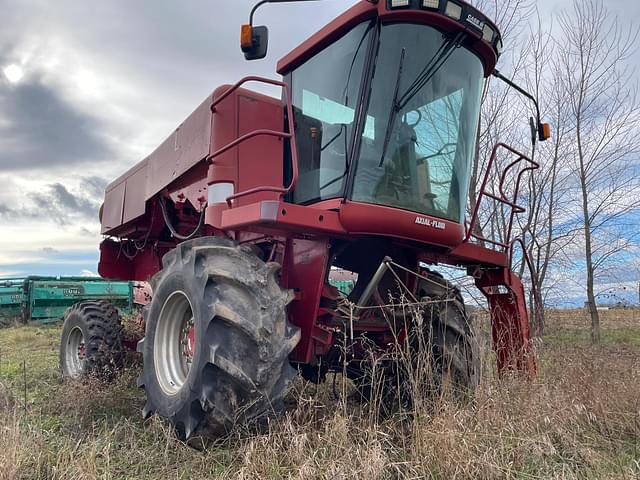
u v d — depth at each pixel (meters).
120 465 3.07
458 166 3.91
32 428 3.48
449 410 3.09
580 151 10.15
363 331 4.11
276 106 4.20
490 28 3.82
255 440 2.94
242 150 3.94
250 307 3.11
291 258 3.78
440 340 4.13
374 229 3.39
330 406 3.55
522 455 2.94
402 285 4.01
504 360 4.51
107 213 6.81
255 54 3.45
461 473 2.67
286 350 3.11
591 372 4.08
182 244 3.73
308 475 2.60
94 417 4.00
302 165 4.00
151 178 5.35
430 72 3.66
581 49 10.16
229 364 3.00
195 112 4.28
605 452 3.22
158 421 3.47
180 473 2.94
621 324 11.31
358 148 3.47
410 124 3.63
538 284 9.64
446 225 3.64
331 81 3.82
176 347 3.76
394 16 3.52
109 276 7.16
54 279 16.67
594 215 10.12
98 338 5.57
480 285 4.85
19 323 15.60
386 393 3.97
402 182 3.56
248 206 3.21
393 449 2.97
